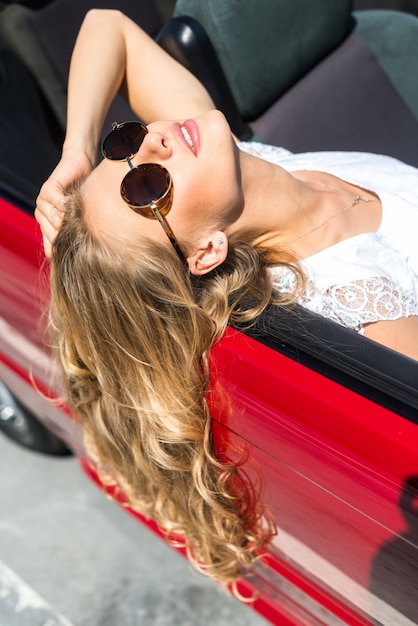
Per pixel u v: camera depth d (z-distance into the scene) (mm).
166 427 1438
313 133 2213
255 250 1564
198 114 1826
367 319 1487
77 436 1978
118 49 1885
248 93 2102
